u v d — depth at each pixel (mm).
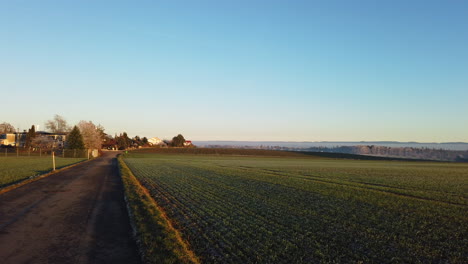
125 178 24078
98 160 58562
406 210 14086
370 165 59000
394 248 8539
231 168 41438
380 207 14680
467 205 15875
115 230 9523
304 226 10625
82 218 11039
